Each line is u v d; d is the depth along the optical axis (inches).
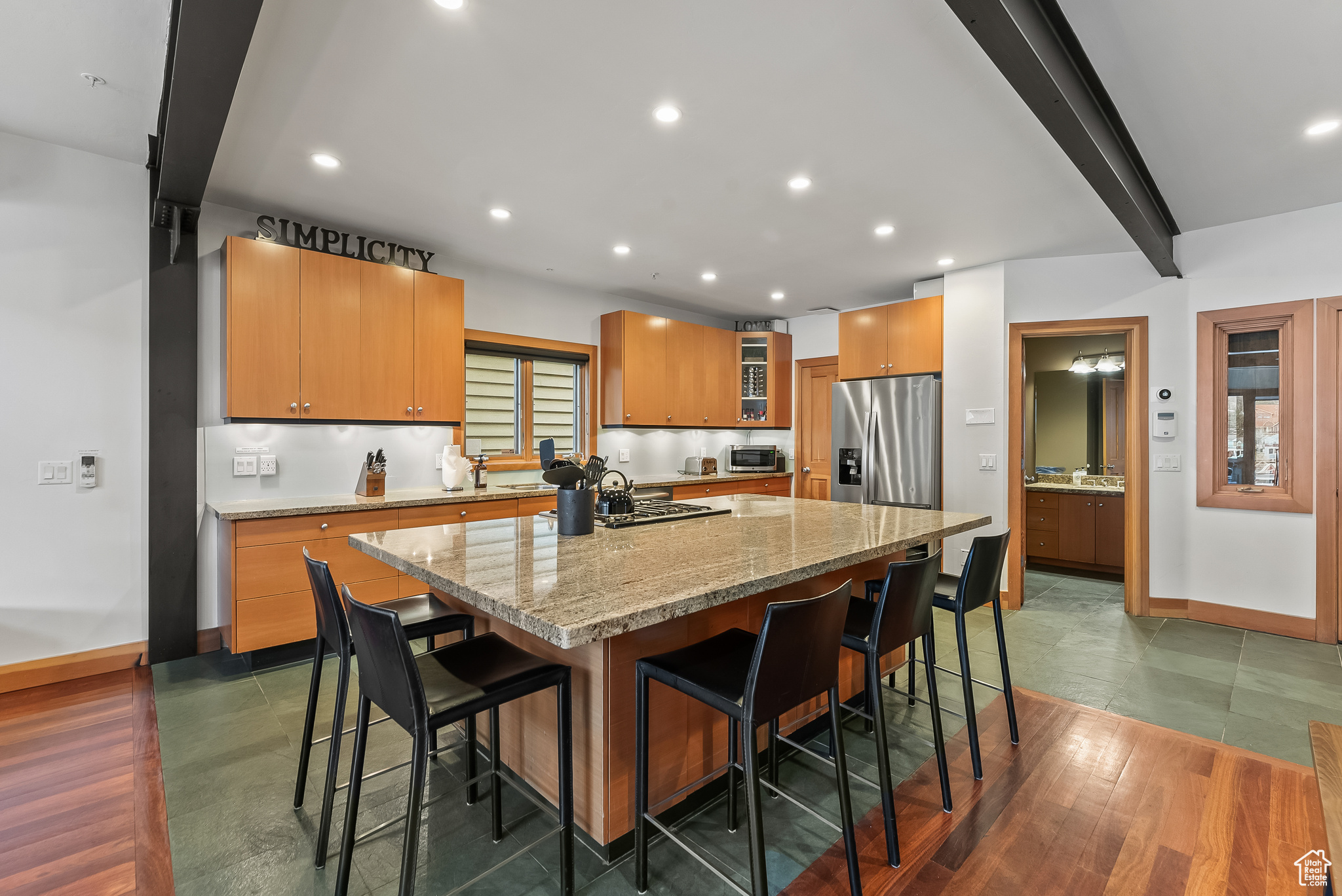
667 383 206.4
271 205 124.5
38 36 76.9
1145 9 68.8
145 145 107.7
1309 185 118.3
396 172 109.0
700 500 133.9
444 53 75.4
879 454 186.5
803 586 88.3
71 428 108.9
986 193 117.5
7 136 103.1
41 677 105.7
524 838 66.8
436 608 80.5
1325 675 112.9
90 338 110.6
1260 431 140.4
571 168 107.2
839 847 65.3
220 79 65.1
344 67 78.3
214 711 96.7
